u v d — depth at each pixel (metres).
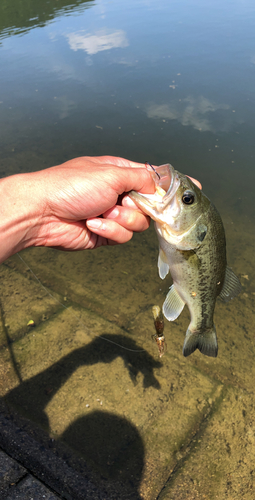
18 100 1.39
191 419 0.44
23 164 0.97
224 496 0.37
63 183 0.30
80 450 0.40
